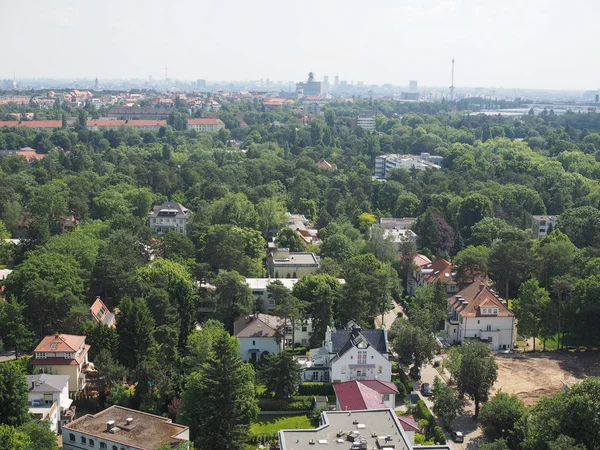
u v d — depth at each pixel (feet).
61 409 456.86
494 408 449.06
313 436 364.79
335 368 515.91
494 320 615.98
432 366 568.00
